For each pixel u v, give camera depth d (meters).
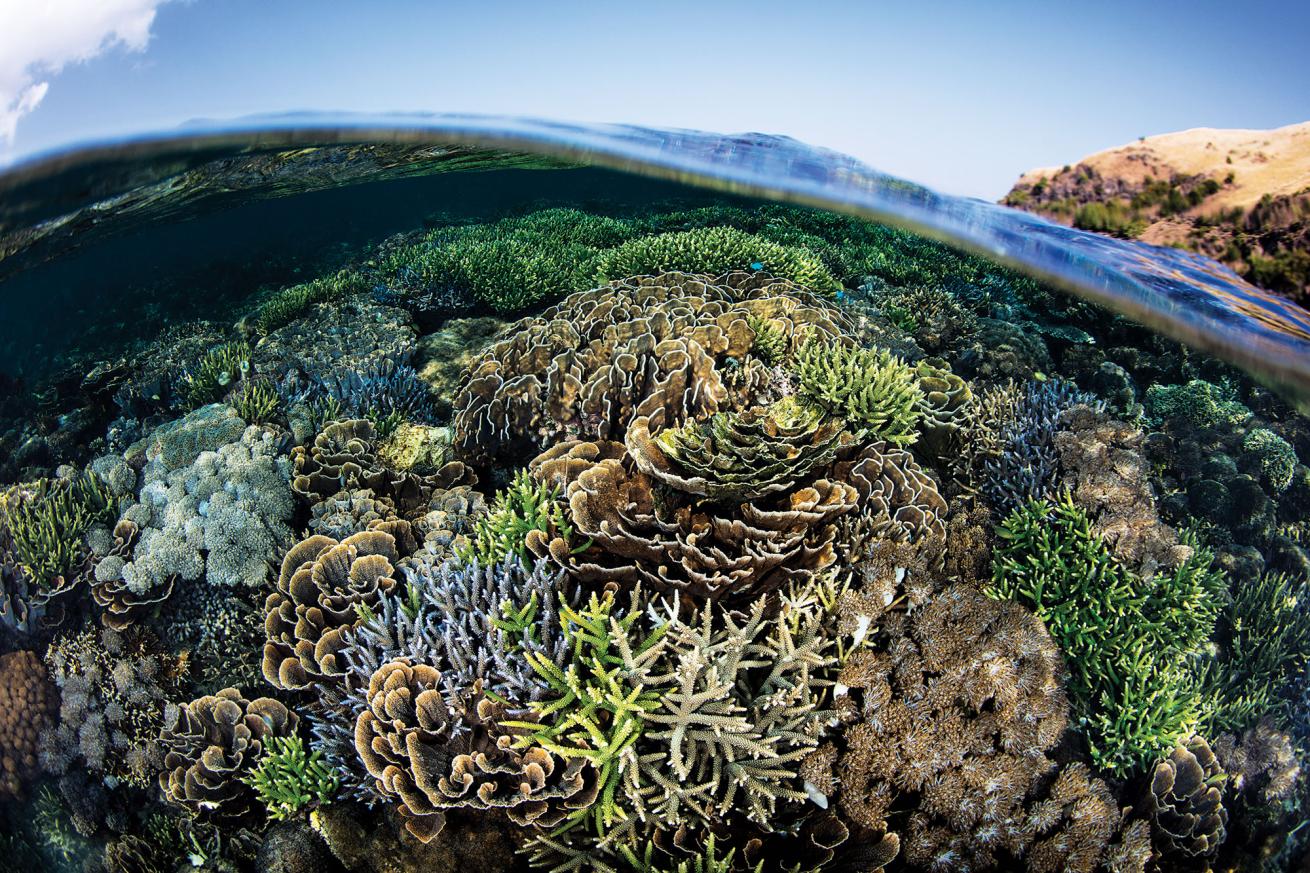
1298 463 1.58
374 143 2.90
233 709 0.95
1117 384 1.74
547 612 0.70
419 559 0.91
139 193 3.18
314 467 1.20
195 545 1.08
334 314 2.05
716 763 0.62
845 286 2.40
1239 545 1.38
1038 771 0.71
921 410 1.12
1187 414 1.68
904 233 3.56
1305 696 1.14
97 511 1.28
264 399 1.49
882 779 0.67
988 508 1.14
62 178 2.52
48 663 1.11
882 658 0.71
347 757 0.79
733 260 1.96
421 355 1.77
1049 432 1.20
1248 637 1.23
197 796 0.90
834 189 2.12
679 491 0.78
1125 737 0.85
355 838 0.75
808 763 0.65
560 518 0.79
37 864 1.02
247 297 4.14
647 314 1.26
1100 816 0.69
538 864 0.64
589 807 0.64
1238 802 0.98
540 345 1.19
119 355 3.03
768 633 0.72
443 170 4.14
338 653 0.83
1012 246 1.69
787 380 1.08
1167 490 1.50
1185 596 1.01
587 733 0.63
